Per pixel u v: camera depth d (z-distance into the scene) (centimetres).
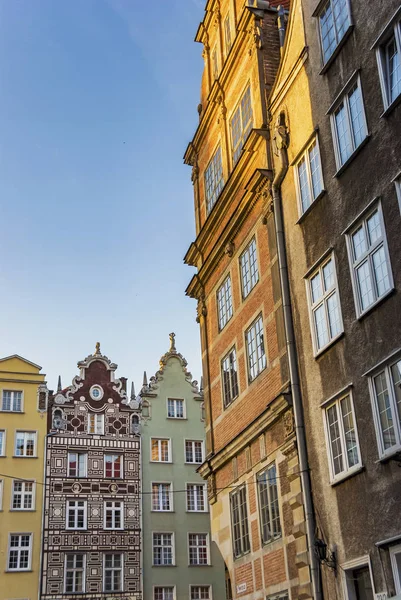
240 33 2445
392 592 1409
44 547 4241
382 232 1533
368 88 1647
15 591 4097
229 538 2275
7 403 4559
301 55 1981
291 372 1877
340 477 1612
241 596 2148
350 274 1656
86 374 4788
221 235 2491
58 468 4472
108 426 4691
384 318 1514
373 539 1479
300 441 1802
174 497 4634
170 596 4384
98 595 4225
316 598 1655
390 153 1544
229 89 2584
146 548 4441
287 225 2025
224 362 2473
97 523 4403
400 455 1393
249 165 2298
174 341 5144
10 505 4294
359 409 1569
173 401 4944
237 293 2383
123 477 4578
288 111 2073
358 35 1712
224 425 2408
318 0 1934
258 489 2092
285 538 1875
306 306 1869
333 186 1773
